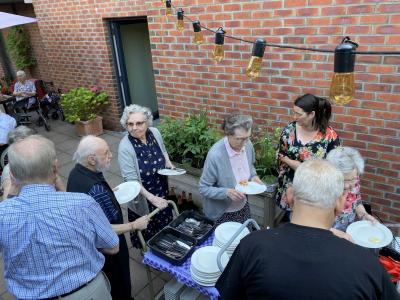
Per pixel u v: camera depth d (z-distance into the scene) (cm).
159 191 285
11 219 149
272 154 329
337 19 290
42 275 156
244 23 347
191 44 401
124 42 625
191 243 214
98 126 654
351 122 315
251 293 115
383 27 271
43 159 152
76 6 599
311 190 122
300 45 318
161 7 411
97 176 209
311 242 114
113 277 229
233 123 230
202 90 416
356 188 229
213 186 254
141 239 225
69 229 155
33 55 813
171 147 383
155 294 278
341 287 104
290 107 347
